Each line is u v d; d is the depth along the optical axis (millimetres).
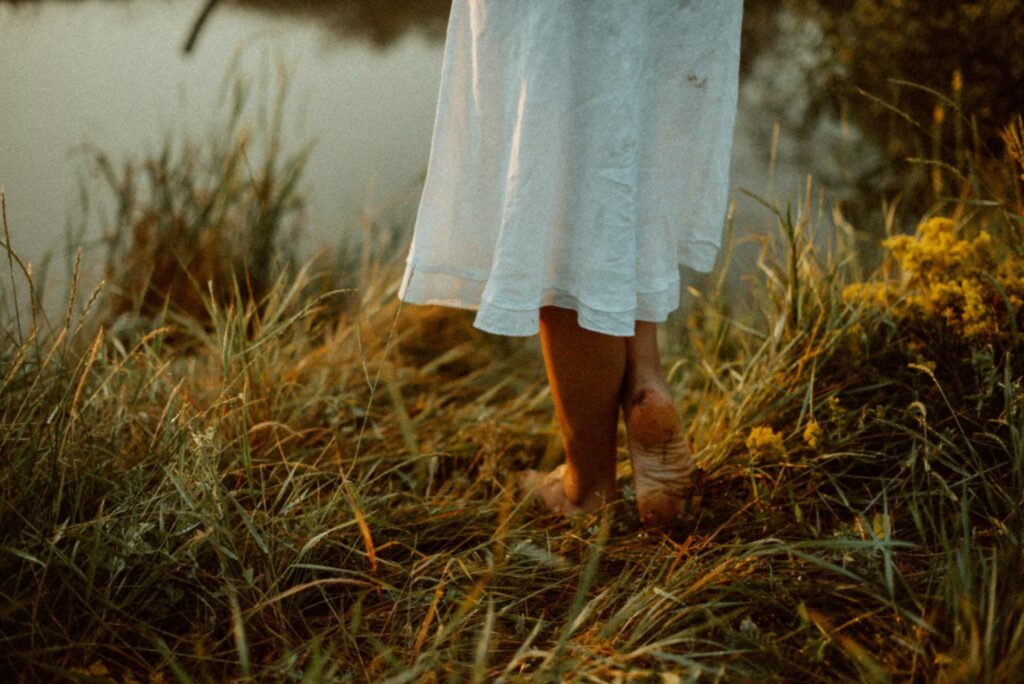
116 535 1512
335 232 3477
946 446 1715
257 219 3211
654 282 1611
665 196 1604
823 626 1354
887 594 1383
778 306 2152
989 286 1852
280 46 5539
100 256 3146
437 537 1782
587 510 1819
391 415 2299
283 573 1534
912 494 1567
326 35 5918
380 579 1579
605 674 1321
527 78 1393
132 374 2041
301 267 3197
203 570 1508
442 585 1556
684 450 1669
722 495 1831
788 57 4617
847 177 3451
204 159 3494
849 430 1845
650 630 1430
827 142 3781
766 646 1316
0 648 1355
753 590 1460
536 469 2221
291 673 1332
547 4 1361
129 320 2705
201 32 5840
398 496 1925
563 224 1505
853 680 1263
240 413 2016
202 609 1513
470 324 3029
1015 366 1720
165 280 2996
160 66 5117
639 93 1448
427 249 1551
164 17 6156
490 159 1499
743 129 4004
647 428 1646
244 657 1241
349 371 2422
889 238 2223
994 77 3297
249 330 2785
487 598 1557
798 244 2205
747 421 1959
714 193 1665
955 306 1864
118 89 4699
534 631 1345
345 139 4270
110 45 5457
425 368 2617
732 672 1314
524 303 1467
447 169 1526
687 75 1556
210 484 1588
